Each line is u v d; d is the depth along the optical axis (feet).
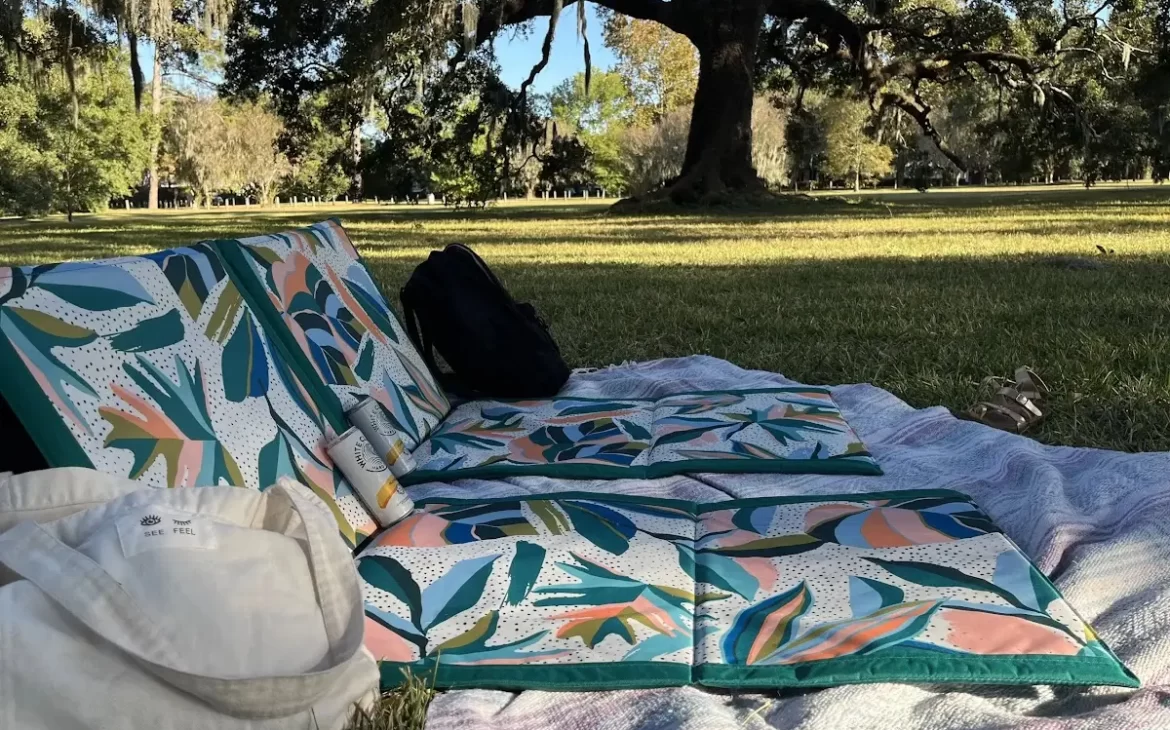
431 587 6.63
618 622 6.11
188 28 65.57
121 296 7.07
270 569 4.80
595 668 5.62
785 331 16.48
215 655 4.36
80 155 115.44
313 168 194.29
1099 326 15.57
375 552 7.18
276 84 77.36
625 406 11.67
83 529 4.74
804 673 5.49
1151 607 6.04
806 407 11.13
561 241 42.34
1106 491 7.91
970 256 29.35
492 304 12.43
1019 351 13.82
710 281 24.13
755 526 7.63
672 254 33.40
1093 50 84.02
